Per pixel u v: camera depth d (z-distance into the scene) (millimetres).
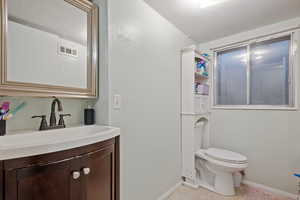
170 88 1832
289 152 1712
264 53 1943
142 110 1417
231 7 1509
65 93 1004
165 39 1736
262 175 1875
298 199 1563
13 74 806
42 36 932
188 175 1956
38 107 991
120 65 1204
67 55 1040
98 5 1177
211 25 1877
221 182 1781
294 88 1709
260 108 1910
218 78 2354
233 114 2127
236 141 2092
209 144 2344
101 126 1104
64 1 1027
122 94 1219
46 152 634
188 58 1991
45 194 630
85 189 770
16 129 896
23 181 580
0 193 537
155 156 1571
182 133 2031
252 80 2029
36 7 912
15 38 822
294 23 1692
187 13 1627
